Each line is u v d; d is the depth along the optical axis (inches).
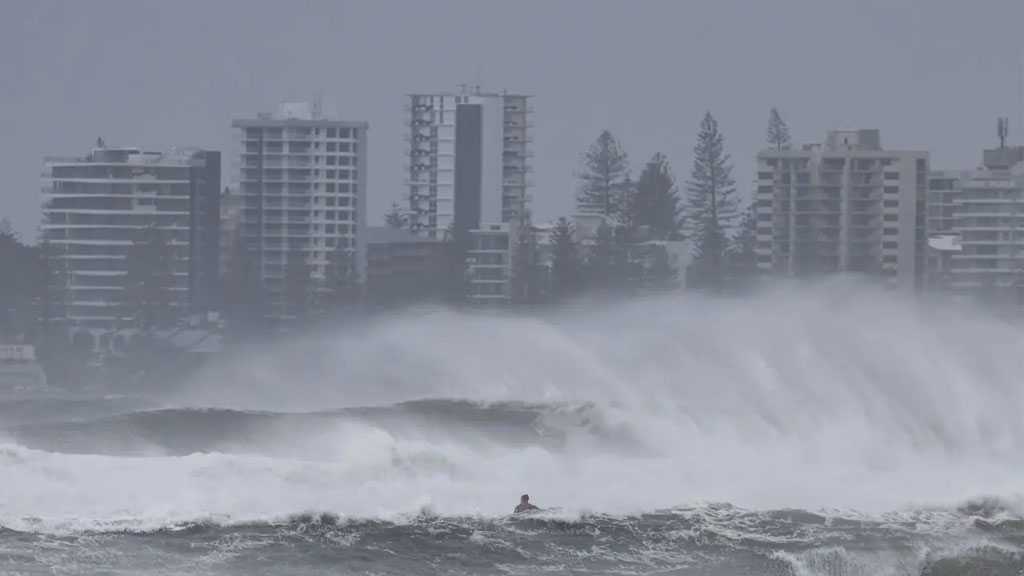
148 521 5969.5
